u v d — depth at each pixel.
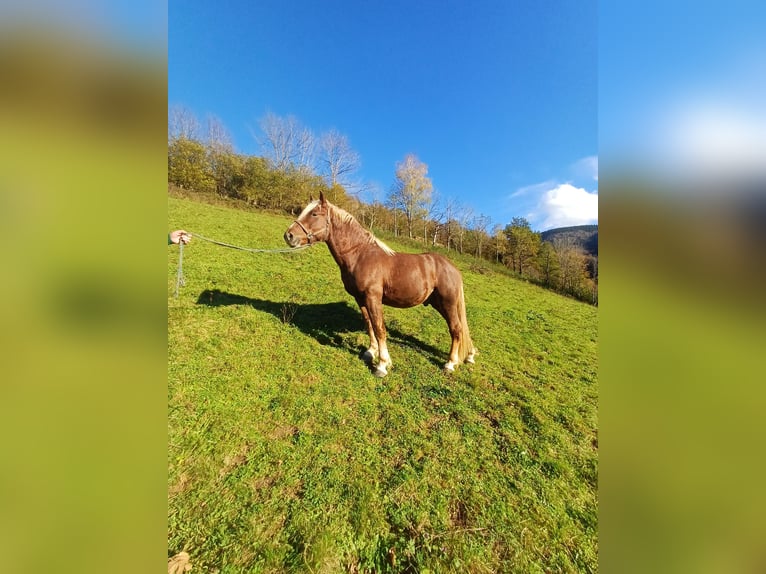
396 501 2.34
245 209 19.86
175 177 20.70
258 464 2.57
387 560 1.95
